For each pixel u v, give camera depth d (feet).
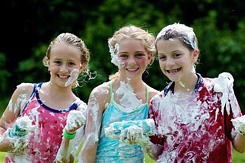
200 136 15.10
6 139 15.97
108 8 41.98
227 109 15.12
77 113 15.29
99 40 39.93
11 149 16.07
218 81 15.43
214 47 39.42
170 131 15.43
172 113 15.52
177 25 15.83
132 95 16.79
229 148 15.31
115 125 15.06
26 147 16.42
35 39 43.93
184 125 15.28
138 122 15.07
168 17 41.32
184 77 15.44
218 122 15.11
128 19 40.19
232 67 38.99
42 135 16.49
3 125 17.33
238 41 39.73
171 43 15.28
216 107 15.20
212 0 42.75
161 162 15.42
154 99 16.02
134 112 16.69
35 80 41.32
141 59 16.66
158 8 42.50
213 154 15.03
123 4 41.88
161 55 15.49
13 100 17.17
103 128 16.70
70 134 15.55
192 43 15.52
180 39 15.31
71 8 43.29
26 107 16.88
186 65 15.35
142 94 16.93
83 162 16.55
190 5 42.47
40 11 43.09
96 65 38.86
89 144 16.60
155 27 39.22
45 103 16.84
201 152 15.05
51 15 43.37
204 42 39.47
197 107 15.30
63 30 42.98
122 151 16.44
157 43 15.58
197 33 39.73
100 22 40.55
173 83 15.88
